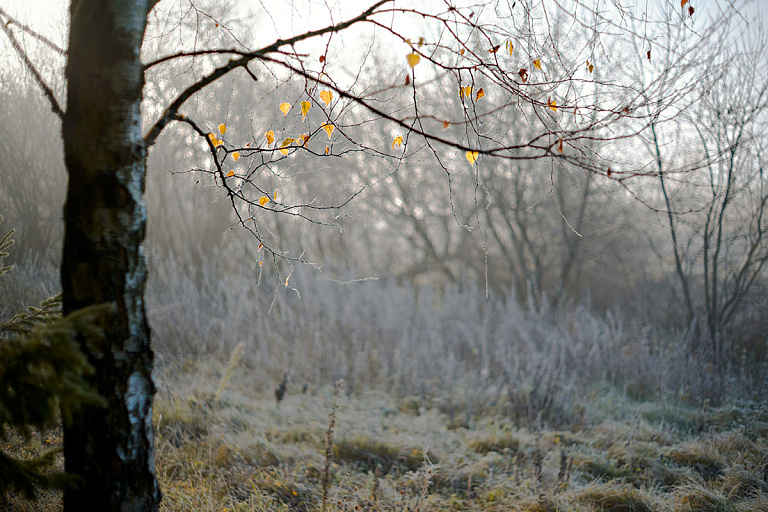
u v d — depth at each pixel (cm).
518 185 1353
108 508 203
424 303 1055
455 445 573
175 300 862
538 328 887
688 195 973
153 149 1113
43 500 346
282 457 492
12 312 716
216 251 1074
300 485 438
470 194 1462
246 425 562
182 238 1298
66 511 208
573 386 708
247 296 966
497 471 507
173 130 1066
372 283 1076
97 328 173
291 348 833
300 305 937
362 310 956
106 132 210
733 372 846
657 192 1035
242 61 239
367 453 531
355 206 1496
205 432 531
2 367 157
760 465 533
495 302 1119
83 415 204
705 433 620
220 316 884
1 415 154
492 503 436
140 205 220
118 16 214
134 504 209
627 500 450
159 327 825
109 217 208
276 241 1136
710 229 976
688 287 1046
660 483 502
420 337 895
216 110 810
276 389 683
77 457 204
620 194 1173
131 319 212
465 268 1694
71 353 159
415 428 617
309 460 494
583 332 887
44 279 805
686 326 986
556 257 1437
